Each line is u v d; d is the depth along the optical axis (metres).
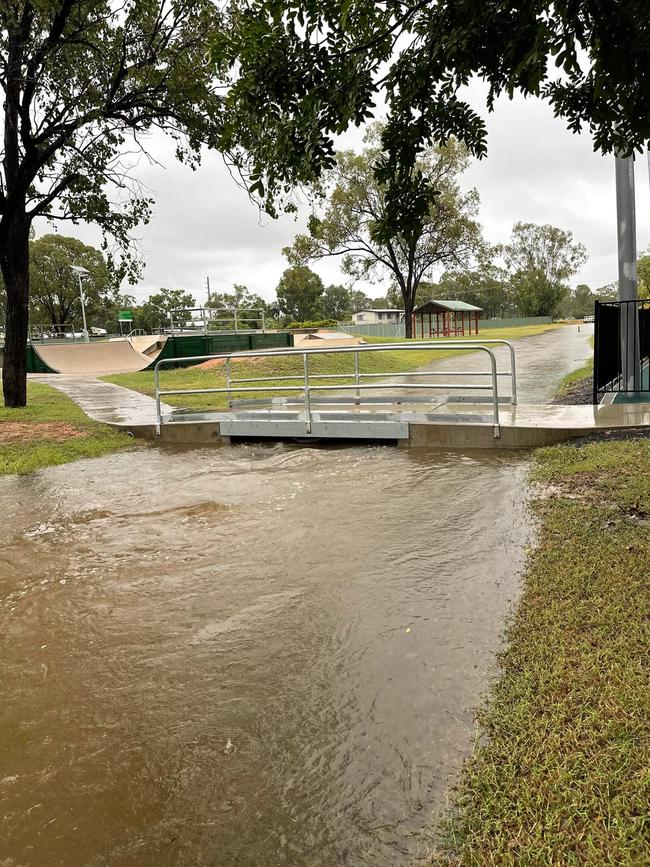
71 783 2.40
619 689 2.49
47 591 4.32
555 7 2.12
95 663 3.31
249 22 2.60
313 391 14.76
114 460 8.80
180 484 7.24
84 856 2.04
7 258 12.90
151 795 2.30
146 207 14.48
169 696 2.95
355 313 89.44
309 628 3.51
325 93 2.67
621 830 1.82
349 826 2.08
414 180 3.28
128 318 53.09
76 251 58.50
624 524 4.34
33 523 6.01
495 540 4.57
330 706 2.76
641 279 31.45
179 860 2.00
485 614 3.47
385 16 2.62
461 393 12.94
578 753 2.17
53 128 12.09
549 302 84.75
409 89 2.90
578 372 14.81
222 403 13.23
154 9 11.34
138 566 4.69
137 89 12.38
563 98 3.00
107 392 16.52
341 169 36.97
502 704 2.58
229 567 4.53
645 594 3.30
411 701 2.73
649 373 10.61
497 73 2.74
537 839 1.86
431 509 5.45
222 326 33.69
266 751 2.50
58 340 43.06
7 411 12.50
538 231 84.19
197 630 3.59
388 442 8.59
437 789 2.20
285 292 71.25
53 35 10.96
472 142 3.14
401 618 3.52
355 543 4.78
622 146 2.93
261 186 2.99
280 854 1.99
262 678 3.04
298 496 6.28
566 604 3.34
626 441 6.46
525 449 7.42
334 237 37.97
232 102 2.79
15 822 2.21
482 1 2.46
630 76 2.35
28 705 2.95
